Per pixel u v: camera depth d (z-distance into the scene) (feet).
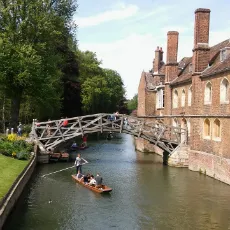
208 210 58.54
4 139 91.09
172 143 102.22
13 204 54.08
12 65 104.78
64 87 168.25
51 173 85.46
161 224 52.44
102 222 52.90
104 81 233.14
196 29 90.53
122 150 141.28
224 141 77.25
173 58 115.65
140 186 74.33
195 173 88.33
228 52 82.53
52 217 54.24
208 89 87.56
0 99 135.74
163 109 126.21
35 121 103.55
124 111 316.19
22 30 107.86
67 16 118.73
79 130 102.12
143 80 142.20
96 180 70.64
